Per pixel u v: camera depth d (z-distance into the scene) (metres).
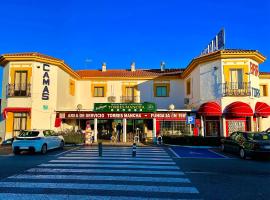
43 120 24.84
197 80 25.97
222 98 23.30
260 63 25.55
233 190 7.84
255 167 12.11
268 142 14.77
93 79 31.52
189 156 16.12
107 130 28.92
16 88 24.75
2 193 7.39
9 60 24.84
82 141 25.59
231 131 23.41
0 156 15.88
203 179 9.33
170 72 32.34
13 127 24.58
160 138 24.27
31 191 7.60
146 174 10.14
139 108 25.86
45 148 17.33
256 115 23.14
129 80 31.25
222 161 14.15
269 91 29.39
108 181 8.90
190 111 25.53
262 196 7.21
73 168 11.40
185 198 7.02
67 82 28.75
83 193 7.42
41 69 25.14
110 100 30.77
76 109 26.08
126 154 16.73
